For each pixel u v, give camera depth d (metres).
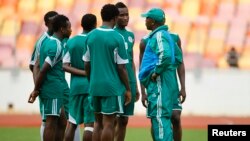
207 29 93.00
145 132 53.69
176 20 94.06
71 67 34.88
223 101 69.56
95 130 32.62
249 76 69.38
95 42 31.64
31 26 93.81
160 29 34.09
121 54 31.45
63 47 35.09
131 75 36.97
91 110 34.72
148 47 34.00
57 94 34.00
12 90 70.06
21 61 85.56
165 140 32.88
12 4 98.06
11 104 69.94
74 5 96.88
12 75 70.12
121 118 37.03
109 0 96.94
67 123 37.00
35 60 35.97
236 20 95.00
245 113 69.31
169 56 33.03
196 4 97.38
